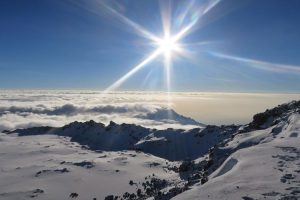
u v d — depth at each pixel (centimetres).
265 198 3294
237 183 3891
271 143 6109
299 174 3953
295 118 8525
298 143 5831
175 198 4012
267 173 4141
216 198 3525
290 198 3225
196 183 7769
